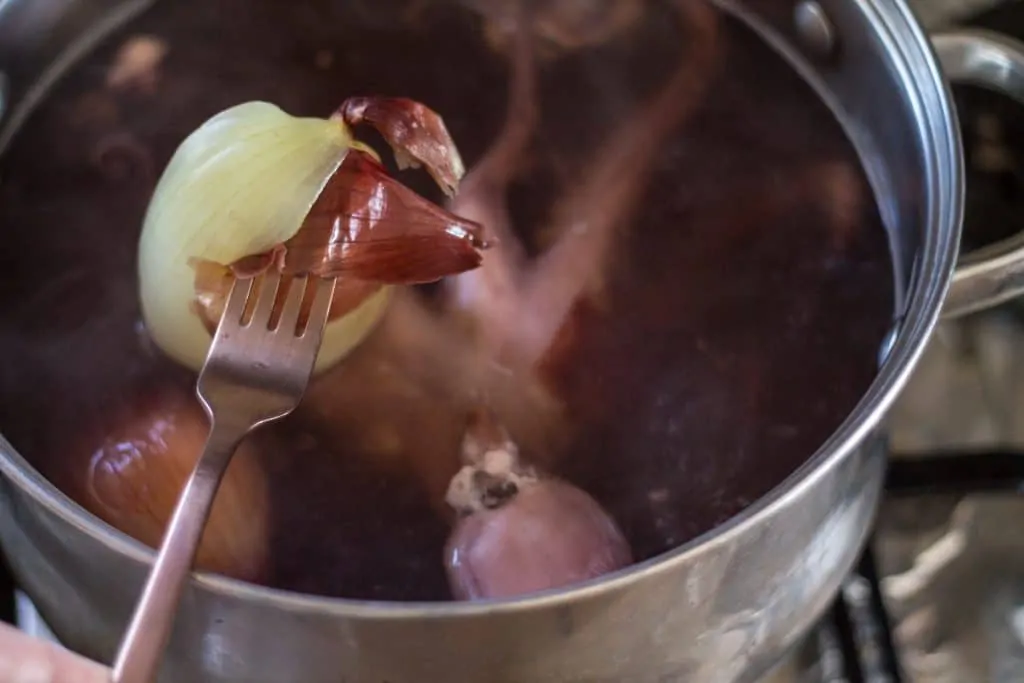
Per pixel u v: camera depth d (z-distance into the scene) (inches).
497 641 16.8
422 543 19.5
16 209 21.9
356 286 20.1
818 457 17.4
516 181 22.5
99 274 21.3
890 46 21.2
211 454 18.0
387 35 23.9
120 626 18.0
